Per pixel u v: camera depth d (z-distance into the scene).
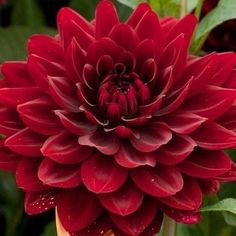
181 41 0.74
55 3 1.09
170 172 0.72
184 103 0.75
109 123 0.75
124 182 0.73
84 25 0.77
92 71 0.75
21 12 1.08
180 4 0.85
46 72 0.75
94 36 0.77
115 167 0.73
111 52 0.76
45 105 0.74
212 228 0.89
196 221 0.72
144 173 0.73
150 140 0.73
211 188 0.74
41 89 0.75
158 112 0.75
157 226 0.73
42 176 0.72
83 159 0.73
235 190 0.89
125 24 0.75
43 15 1.08
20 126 0.75
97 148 0.72
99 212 0.73
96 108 0.75
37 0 1.08
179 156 0.72
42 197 0.74
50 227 0.98
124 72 0.76
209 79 0.75
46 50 0.77
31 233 1.06
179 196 0.73
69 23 0.76
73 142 0.73
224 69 0.75
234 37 0.93
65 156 0.72
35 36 0.77
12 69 0.77
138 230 0.72
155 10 0.85
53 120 0.74
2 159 0.75
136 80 0.75
